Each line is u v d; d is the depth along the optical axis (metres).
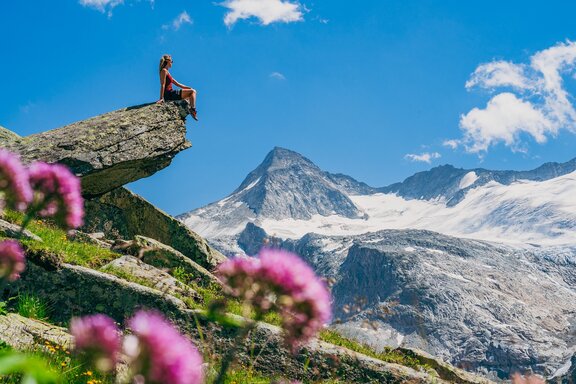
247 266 4.16
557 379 11.90
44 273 16.38
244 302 4.14
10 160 4.81
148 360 2.54
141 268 19.66
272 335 16.20
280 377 14.73
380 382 16.64
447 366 21.08
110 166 27.06
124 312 16.30
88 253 20.25
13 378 8.27
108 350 2.99
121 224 32.06
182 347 2.63
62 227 5.04
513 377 6.51
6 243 4.79
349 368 16.45
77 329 3.03
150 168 29.09
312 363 16.11
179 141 29.61
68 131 28.14
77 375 9.90
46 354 11.38
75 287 16.47
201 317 16.14
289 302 4.09
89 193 28.86
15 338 12.12
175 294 18.05
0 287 4.67
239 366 15.06
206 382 9.80
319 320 4.10
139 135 28.56
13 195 4.80
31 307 15.35
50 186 4.90
